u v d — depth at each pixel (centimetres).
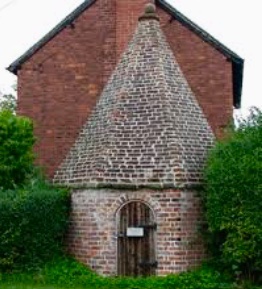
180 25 2298
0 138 1944
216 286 1612
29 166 1994
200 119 1872
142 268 1705
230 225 1634
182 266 1691
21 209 1691
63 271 1695
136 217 1725
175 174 1716
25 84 2275
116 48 2292
